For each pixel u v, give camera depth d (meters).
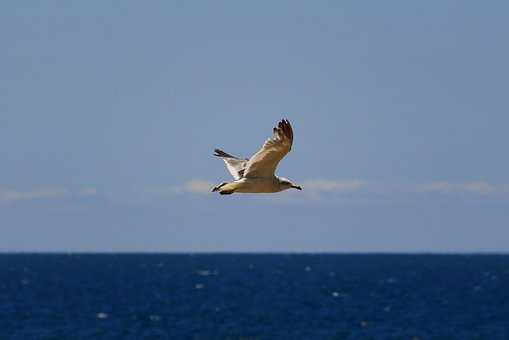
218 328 85.62
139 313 99.50
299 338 78.56
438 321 91.56
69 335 81.00
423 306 108.69
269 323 89.75
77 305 109.75
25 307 106.81
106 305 110.12
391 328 85.69
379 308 106.00
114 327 86.62
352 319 93.56
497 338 78.75
